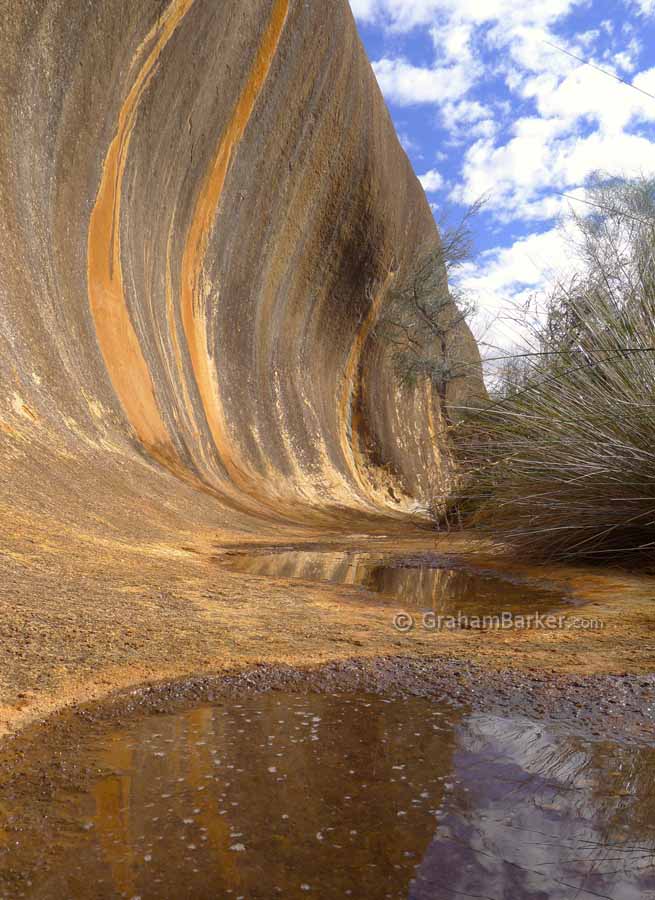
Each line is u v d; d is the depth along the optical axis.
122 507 9.11
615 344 5.55
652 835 1.34
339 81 30.70
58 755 1.87
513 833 1.38
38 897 1.17
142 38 18.61
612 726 2.06
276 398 27.47
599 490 5.62
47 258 14.28
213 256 25.14
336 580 5.61
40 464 8.95
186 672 2.69
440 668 2.74
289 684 2.54
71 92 15.88
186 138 22.28
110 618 3.55
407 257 37.50
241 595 4.60
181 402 19.38
